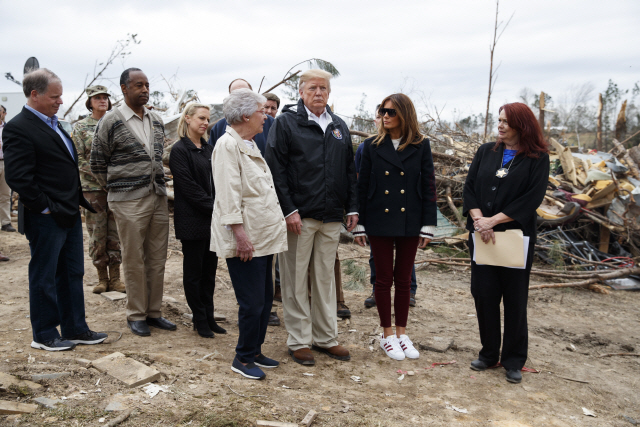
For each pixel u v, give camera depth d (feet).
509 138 11.38
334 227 11.63
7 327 12.25
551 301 20.52
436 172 31.14
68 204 10.52
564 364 13.32
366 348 12.97
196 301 12.58
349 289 17.71
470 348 13.52
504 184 11.22
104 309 14.21
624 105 51.83
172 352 11.19
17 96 27.71
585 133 89.04
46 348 10.61
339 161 11.42
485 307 11.63
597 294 22.12
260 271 10.02
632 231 26.18
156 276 12.91
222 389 9.25
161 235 12.85
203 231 12.17
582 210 27.02
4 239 22.03
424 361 12.38
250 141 10.19
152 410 8.04
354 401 9.59
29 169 9.91
